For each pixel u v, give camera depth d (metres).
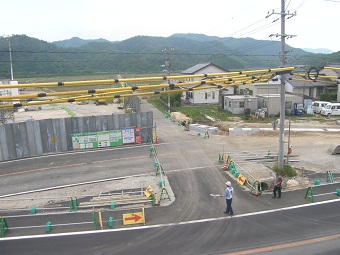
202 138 29.92
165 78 11.76
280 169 19.02
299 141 27.78
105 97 12.67
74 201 15.08
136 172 20.56
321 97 47.19
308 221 13.17
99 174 20.45
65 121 26.27
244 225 12.95
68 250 11.41
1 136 23.91
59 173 20.91
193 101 51.69
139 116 28.27
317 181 17.44
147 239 12.05
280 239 11.73
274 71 14.23
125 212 14.58
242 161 21.55
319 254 10.65
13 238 12.43
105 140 27.31
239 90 54.53
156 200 15.65
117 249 11.38
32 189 18.27
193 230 12.64
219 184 17.94
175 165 21.72
